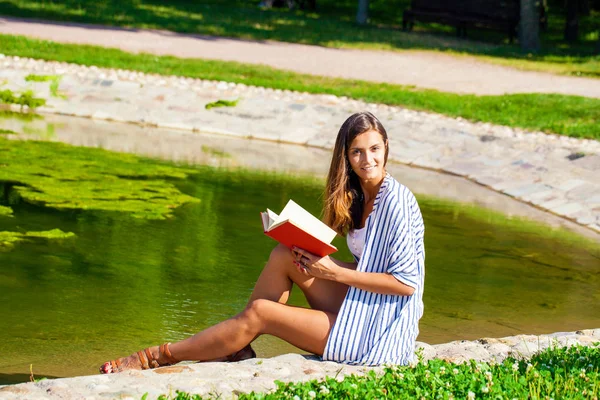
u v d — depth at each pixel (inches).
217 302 275.1
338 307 192.9
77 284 282.8
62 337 236.8
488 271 335.6
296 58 830.5
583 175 489.1
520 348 215.8
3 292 269.6
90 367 217.5
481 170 526.0
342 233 198.4
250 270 311.7
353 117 190.9
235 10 1195.9
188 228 361.7
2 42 730.8
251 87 674.2
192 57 773.9
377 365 185.9
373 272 187.6
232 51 837.8
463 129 589.9
